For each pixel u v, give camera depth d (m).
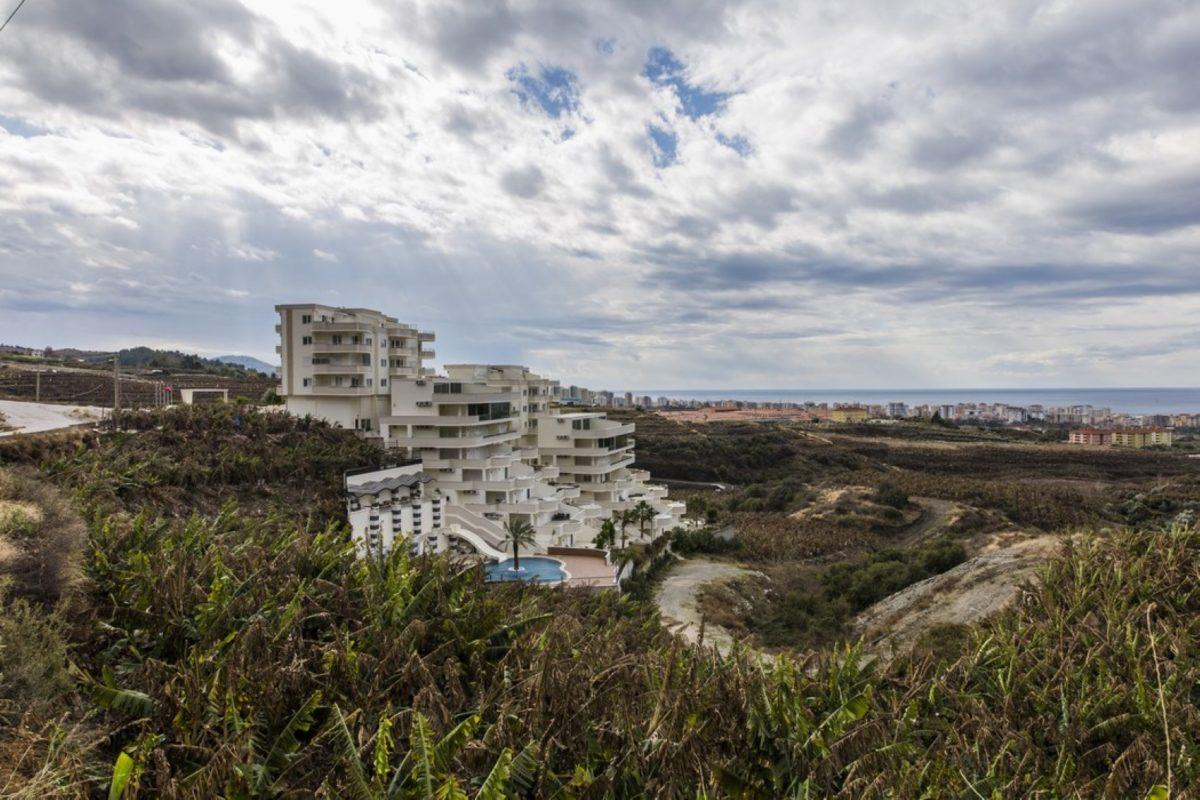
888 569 55.69
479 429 62.53
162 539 25.45
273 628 19.20
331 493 45.16
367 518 43.78
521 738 16.48
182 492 38.25
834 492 93.75
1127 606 30.12
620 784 15.70
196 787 12.54
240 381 110.56
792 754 17.62
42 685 14.12
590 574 46.81
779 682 21.17
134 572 20.94
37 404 57.53
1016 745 19.98
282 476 45.28
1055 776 18.31
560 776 15.81
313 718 16.58
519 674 19.48
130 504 34.47
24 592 18.12
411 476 49.59
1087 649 25.78
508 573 45.34
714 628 44.59
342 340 64.69
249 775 13.31
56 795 11.45
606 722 17.88
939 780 16.72
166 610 18.98
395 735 15.87
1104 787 17.61
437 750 14.23
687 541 65.19
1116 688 22.58
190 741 14.38
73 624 17.69
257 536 29.88
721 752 17.42
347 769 13.92
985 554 53.56
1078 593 31.58
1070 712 21.95
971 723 21.58
